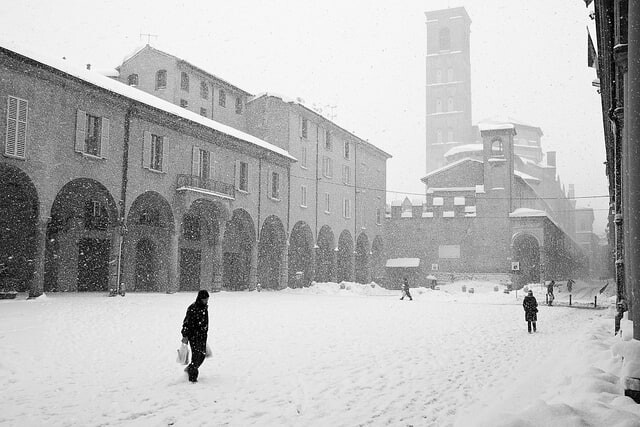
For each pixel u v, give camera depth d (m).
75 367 10.28
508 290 50.47
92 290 35.28
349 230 59.47
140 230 36.53
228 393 8.52
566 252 77.81
